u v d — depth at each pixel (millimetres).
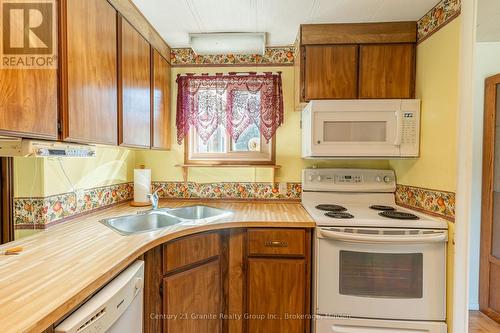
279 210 1931
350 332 1530
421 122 1731
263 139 2264
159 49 1982
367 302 1529
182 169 2266
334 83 1825
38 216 1365
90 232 1359
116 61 1430
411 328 1510
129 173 2195
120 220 1679
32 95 948
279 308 1626
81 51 1161
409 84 1788
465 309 1413
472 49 1362
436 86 1581
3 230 1312
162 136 2049
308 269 1627
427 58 1671
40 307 713
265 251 1624
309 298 1634
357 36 1807
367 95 1808
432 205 1617
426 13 1678
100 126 1296
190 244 1496
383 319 1528
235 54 2205
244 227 1631
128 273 1082
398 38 1788
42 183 1360
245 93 2131
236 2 1562
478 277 2227
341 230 1536
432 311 1496
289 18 1748
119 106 1454
